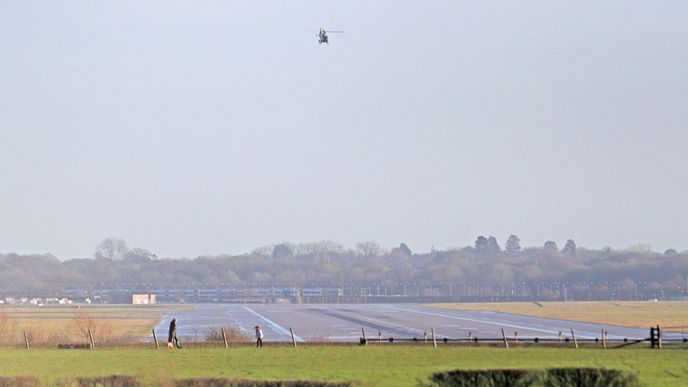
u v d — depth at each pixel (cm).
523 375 17950
